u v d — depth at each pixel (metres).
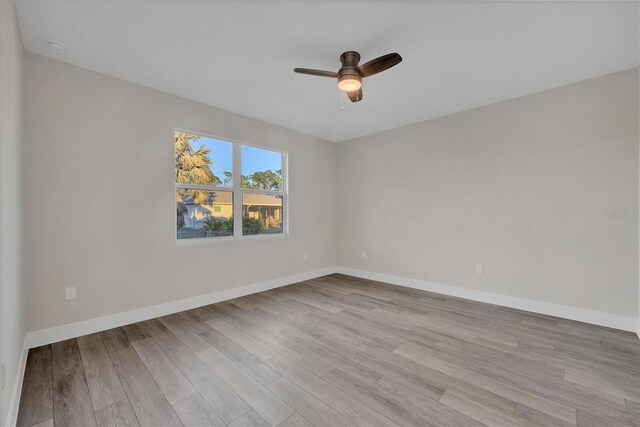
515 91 3.14
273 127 4.26
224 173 3.75
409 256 4.31
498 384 1.87
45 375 1.95
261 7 1.87
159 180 3.07
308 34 2.16
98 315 2.67
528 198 3.24
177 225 3.33
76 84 2.56
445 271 3.92
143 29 2.09
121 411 1.62
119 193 2.79
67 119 2.51
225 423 1.53
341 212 5.25
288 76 2.81
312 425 1.52
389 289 4.17
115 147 2.78
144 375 1.97
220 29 2.10
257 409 1.64
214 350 2.32
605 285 2.81
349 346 2.40
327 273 5.15
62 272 2.47
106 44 2.27
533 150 3.20
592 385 1.86
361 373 2.00
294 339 2.53
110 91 2.76
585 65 2.61
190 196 3.44
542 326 2.80
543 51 2.38
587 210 2.89
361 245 4.94
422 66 2.62
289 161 4.50
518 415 1.58
